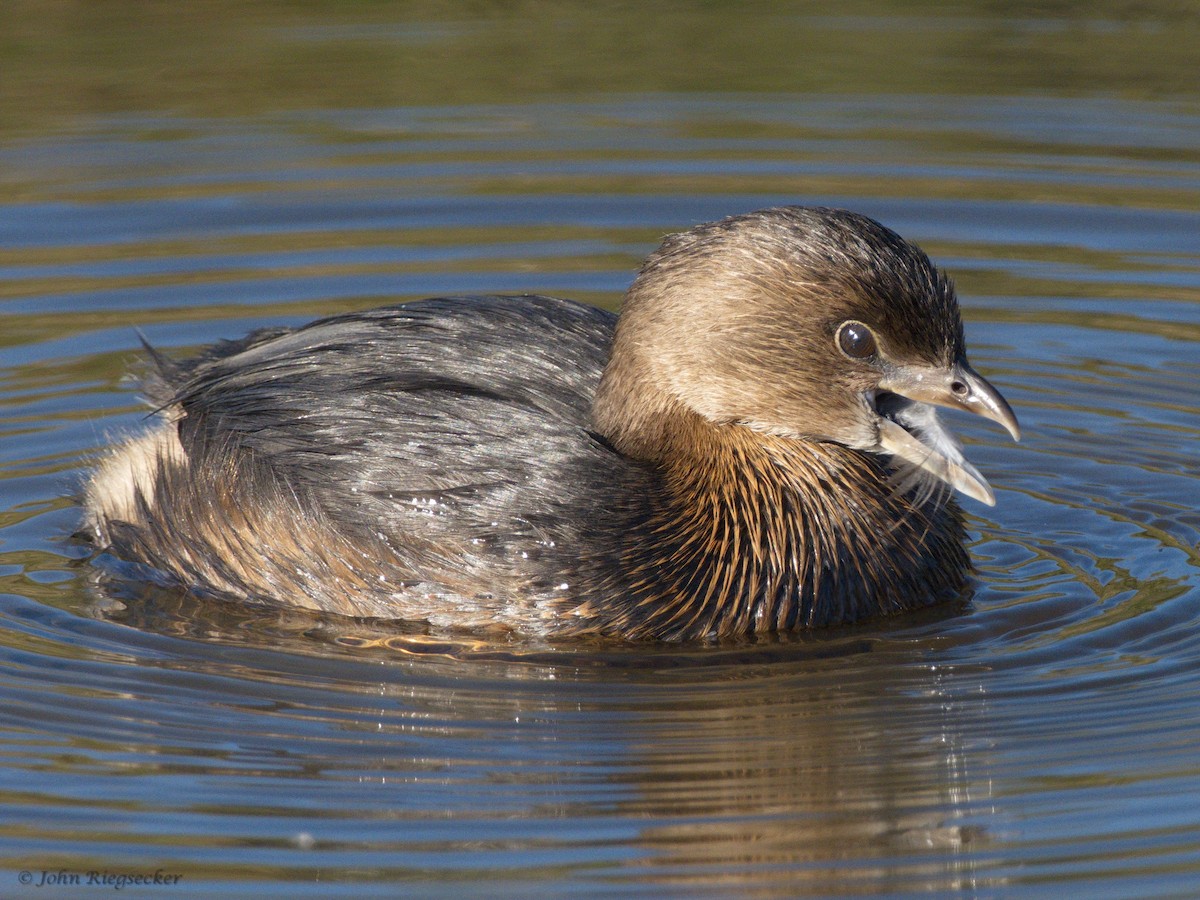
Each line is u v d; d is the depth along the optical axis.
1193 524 13.07
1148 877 8.65
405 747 10.02
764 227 11.71
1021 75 22.84
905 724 10.25
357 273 17.89
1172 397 15.38
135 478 12.93
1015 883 8.65
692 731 10.21
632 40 24.56
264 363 12.77
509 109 22.14
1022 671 10.91
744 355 11.73
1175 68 22.84
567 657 11.27
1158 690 10.57
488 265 18.08
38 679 10.80
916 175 19.98
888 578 11.95
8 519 13.27
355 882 8.70
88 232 18.88
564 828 9.19
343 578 11.83
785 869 8.80
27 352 16.11
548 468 11.76
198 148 20.95
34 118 21.56
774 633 11.70
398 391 12.22
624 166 20.42
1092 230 18.75
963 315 16.98
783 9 25.58
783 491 11.92
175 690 10.70
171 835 9.11
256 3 25.88
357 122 21.80
